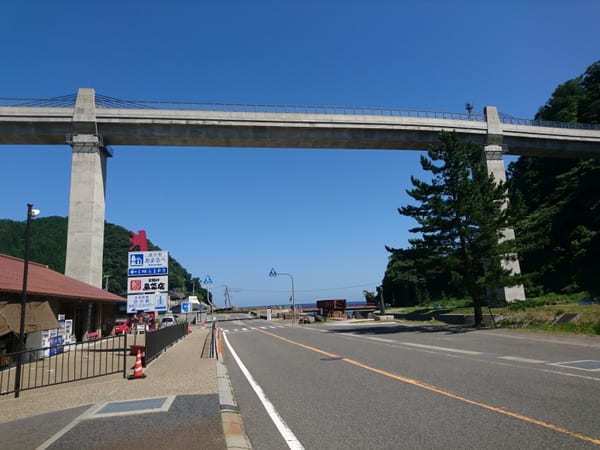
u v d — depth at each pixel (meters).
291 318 68.00
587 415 5.72
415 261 28.45
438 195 27.09
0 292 13.84
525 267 53.19
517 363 10.67
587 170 54.84
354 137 44.44
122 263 99.31
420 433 5.34
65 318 21.95
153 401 7.62
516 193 26.52
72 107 38.16
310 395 8.16
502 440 4.90
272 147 44.72
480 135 47.50
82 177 37.03
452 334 21.83
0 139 38.62
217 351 17.08
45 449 5.05
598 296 34.16
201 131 41.16
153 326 35.25
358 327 34.41
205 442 5.09
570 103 68.25
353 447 4.98
